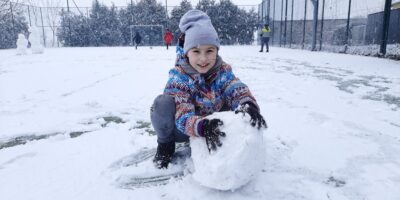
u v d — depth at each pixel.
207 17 1.93
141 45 32.28
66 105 4.05
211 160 1.58
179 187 1.79
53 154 2.35
